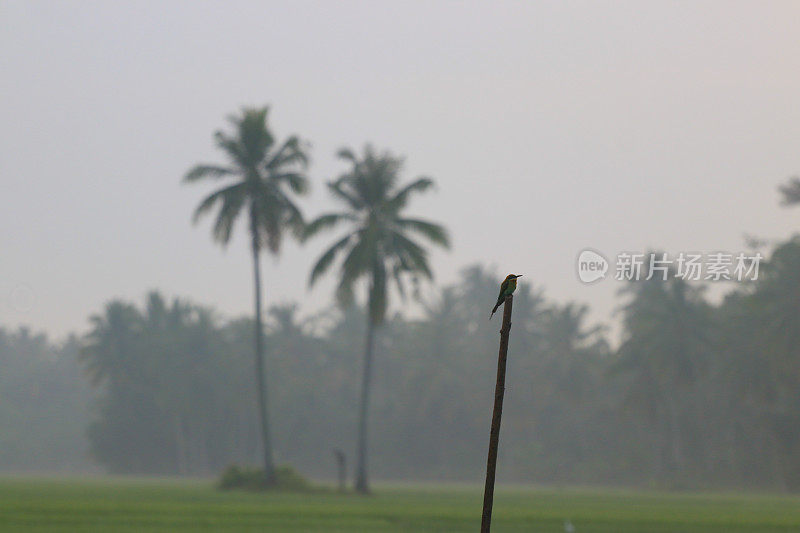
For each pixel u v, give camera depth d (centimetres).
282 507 14388
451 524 11319
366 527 10569
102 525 10200
